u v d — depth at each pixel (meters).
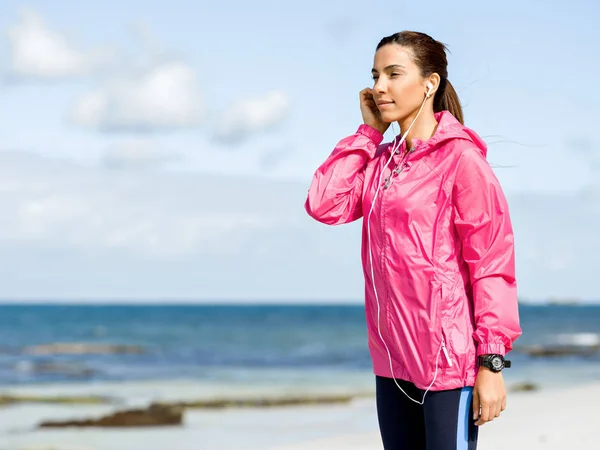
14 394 18.55
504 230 2.88
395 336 2.95
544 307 185.25
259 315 112.69
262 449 6.94
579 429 7.34
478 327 2.86
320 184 3.23
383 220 2.97
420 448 3.06
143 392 18.97
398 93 3.06
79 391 19.42
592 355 30.12
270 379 22.53
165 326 70.69
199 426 11.84
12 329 65.25
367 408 13.64
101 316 106.44
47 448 10.34
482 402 2.82
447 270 2.90
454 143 2.94
